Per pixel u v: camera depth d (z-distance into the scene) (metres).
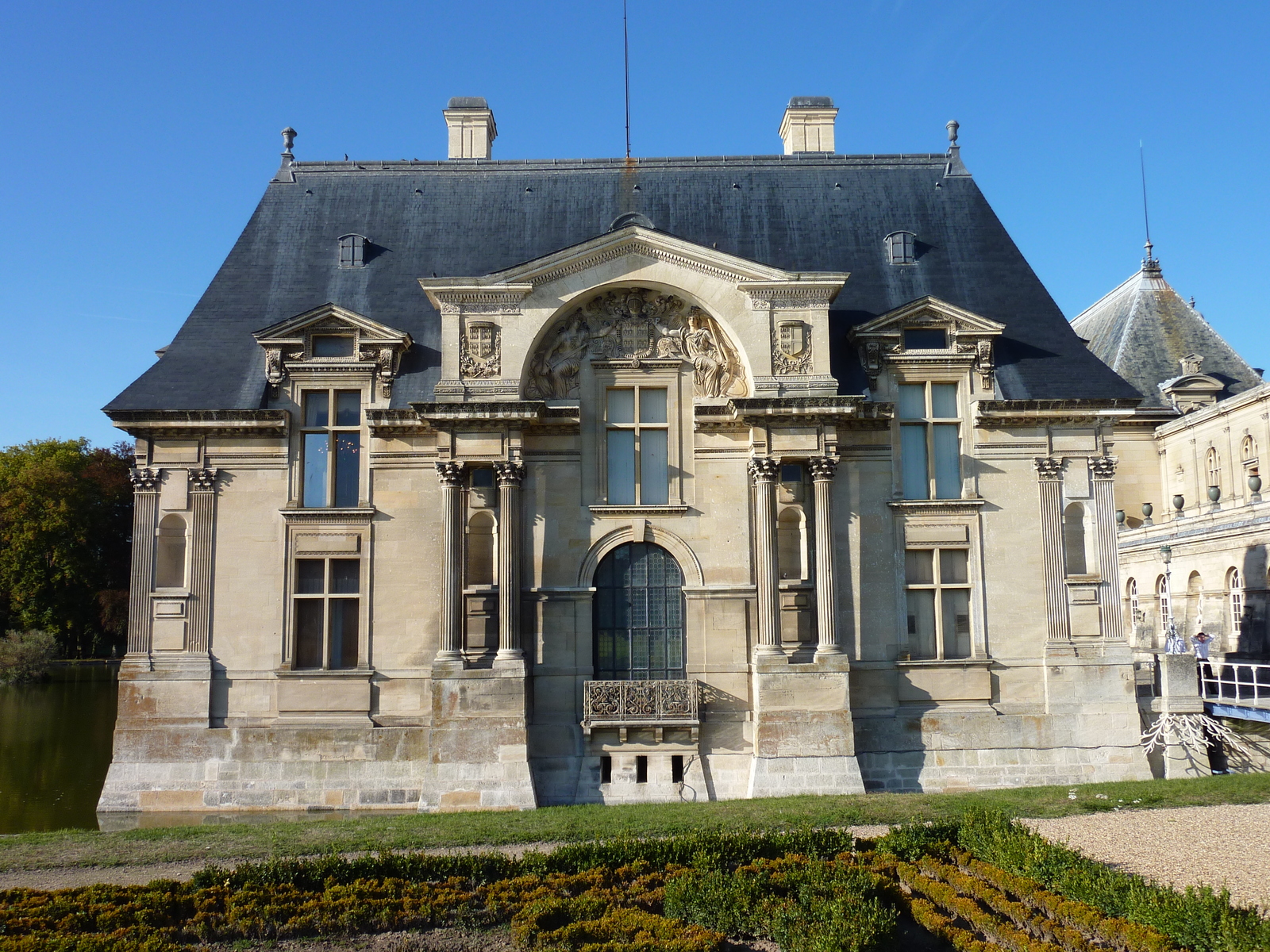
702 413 28.30
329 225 32.97
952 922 14.99
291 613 28.09
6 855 19.88
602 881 17.09
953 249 32.34
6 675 60.62
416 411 27.17
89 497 71.00
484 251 32.31
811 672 26.66
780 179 33.97
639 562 28.55
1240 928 12.59
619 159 34.50
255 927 15.34
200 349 29.89
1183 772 27.61
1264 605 36.69
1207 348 53.06
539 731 27.30
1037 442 28.98
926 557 28.67
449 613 26.77
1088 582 28.44
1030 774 27.55
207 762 27.28
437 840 20.59
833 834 18.47
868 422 28.69
